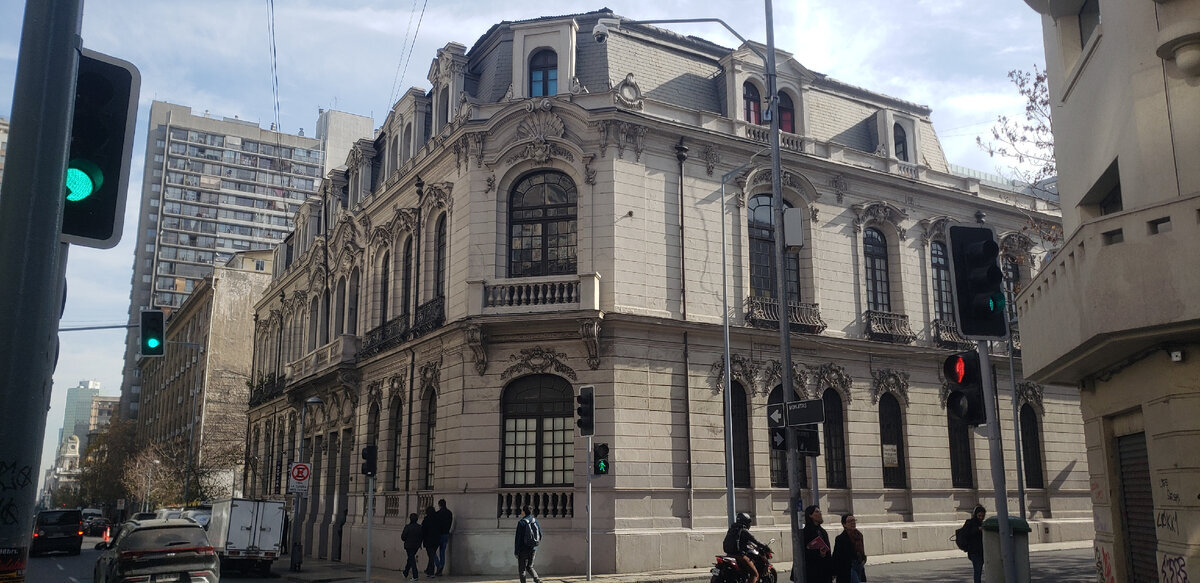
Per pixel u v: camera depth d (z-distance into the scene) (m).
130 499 79.38
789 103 32.44
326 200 43.81
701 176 29.17
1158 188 13.53
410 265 33.16
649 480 26.03
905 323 32.31
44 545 43.41
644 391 26.56
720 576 16.09
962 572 23.56
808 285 30.67
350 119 113.62
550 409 26.62
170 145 144.12
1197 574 11.87
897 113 34.62
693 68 31.31
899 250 33.00
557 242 27.83
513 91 28.67
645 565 25.17
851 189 32.41
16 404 5.93
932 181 34.69
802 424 14.57
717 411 27.73
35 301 6.07
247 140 149.25
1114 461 15.49
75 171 6.55
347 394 36.81
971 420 9.96
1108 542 15.52
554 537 25.22
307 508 39.78
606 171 27.52
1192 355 12.30
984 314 10.05
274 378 49.06
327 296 42.34
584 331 25.91
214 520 32.09
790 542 27.98
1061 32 17.83
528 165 28.14
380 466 32.59
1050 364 15.23
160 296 138.25
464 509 26.33
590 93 27.95
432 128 32.41
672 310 27.62
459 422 27.14
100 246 6.60
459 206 28.95
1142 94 13.89
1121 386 14.52
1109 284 12.27
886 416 31.73
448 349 28.36
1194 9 13.38
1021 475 31.62
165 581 17.59
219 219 144.50
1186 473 12.21
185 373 79.50
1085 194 16.52
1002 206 35.91
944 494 31.91
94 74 6.69
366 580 24.03
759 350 29.09
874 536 29.55
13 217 6.07
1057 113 18.31
